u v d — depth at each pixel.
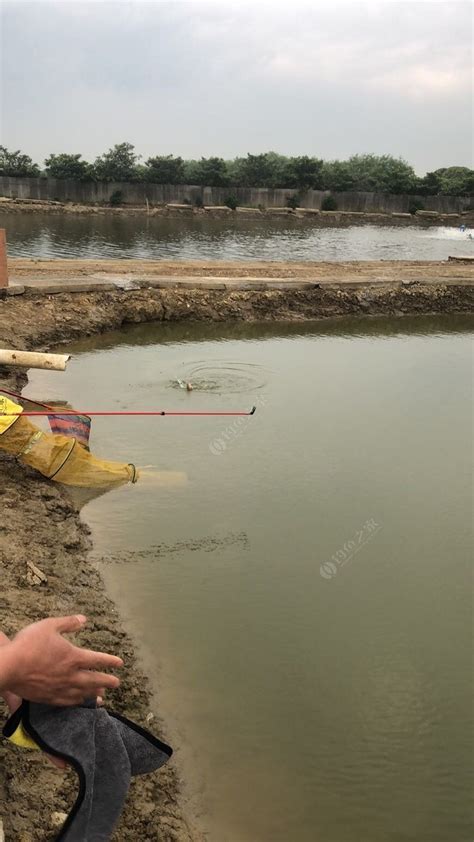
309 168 57.41
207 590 5.55
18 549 5.43
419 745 4.23
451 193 59.38
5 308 12.39
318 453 8.30
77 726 1.51
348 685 4.66
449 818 3.78
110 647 4.65
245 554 6.11
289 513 6.87
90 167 50.88
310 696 4.54
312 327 15.45
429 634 5.25
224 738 4.13
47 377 10.48
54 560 5.52
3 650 1.35
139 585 5.53
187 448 8.23
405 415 9.79
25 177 50.81
